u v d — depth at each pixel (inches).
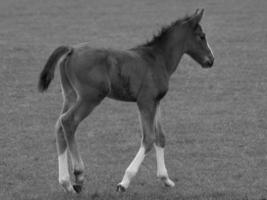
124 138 618.5
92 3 1539.1
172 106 739.4
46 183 488.7
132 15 1380.4
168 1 1537.9
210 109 725.3
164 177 477.4
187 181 496.7
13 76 887.7
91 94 451.5
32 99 774.5
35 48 1075.3
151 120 466.3
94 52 454.6
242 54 1015.6
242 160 548.7
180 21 498.6
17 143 600.1
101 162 546.9
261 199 449.7
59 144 461.7
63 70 464.8
